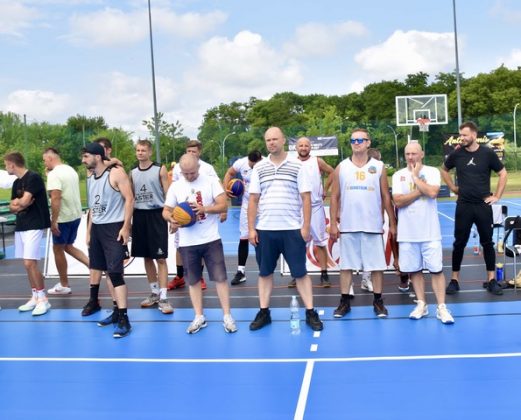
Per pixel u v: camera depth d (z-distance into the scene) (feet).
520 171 89.10
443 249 36.11
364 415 12.90
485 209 22.97
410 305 22.59
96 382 15.55
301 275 19.70
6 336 20.21
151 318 22.08
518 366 15.64
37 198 22.67
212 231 19.79
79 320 22.16
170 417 13.19
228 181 27.68
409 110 84.28
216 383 15.19
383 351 17.29
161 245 22.49
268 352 17.60
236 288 26.84
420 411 13.01
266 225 19.48
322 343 18.29
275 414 13.14
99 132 79.00
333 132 88.79
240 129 86.63
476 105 176.76
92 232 20.66
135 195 22.50
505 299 22.88
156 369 16.43
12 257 38.91
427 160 87.81
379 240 20.65
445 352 16.98
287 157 19.39
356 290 25.57
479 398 13.62
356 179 20.31
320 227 25.41
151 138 90.68
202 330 20.24
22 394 14.83
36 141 74.08
